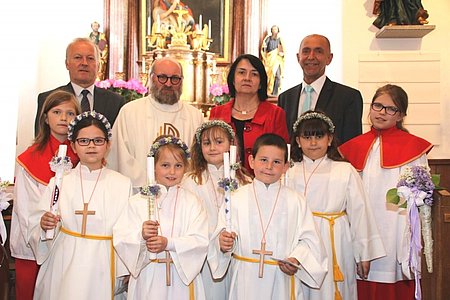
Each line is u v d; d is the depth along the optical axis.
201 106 8.65
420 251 3.74
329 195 4.03
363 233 4.00
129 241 3.57
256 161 3.72
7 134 8.10
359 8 8.02
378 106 4.39
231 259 3.78
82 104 5.12
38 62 9.57
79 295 3.62
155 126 4.69
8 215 4.98
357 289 4.32
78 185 3.84
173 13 9.20
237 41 9.30
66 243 3.73
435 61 7.97
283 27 9.46
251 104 4.66
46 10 9.77
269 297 3.57
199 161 4.12
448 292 3.65
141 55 9.33
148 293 3.58
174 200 3.76
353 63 8.03
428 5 8.02
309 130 4.07
